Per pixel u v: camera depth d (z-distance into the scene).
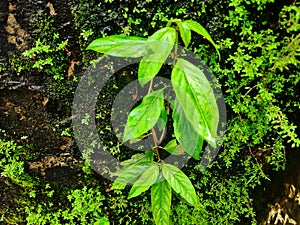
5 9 0.60
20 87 0.64
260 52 0.62
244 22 0.61
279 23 0.60
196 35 0.62
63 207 0.73
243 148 0.69
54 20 0.61
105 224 0.71
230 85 0.64
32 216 0.73
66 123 0.67
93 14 0.61
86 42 0.62
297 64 0.62
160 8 0.60
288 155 0.72
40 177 0.71
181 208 0.71
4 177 0.71
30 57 0.63
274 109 0.62
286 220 0.76
